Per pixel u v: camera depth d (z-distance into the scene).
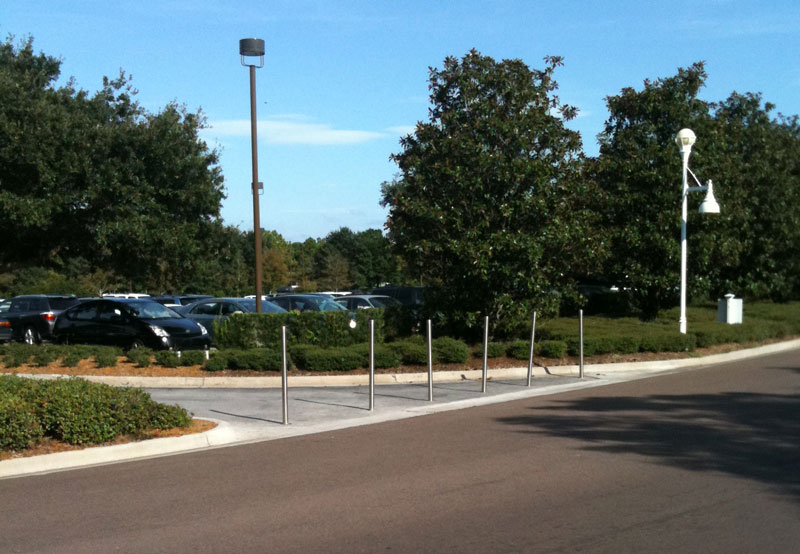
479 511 6.38
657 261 24.06
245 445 9.41
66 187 15.96
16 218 15.32
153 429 9.59
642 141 24.59
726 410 11.14
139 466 8.30
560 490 6.98
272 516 6.35
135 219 16.02
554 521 6.08
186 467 8.21
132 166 16.28
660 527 5.89
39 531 6.04
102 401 9.02
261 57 19.97
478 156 16.86
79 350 16.70
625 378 15.41
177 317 19.22
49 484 7.54
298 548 5.56
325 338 17.42
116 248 17.22
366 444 9.26
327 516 6.33
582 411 11.35
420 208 16.92
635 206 23.80
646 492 6.88
